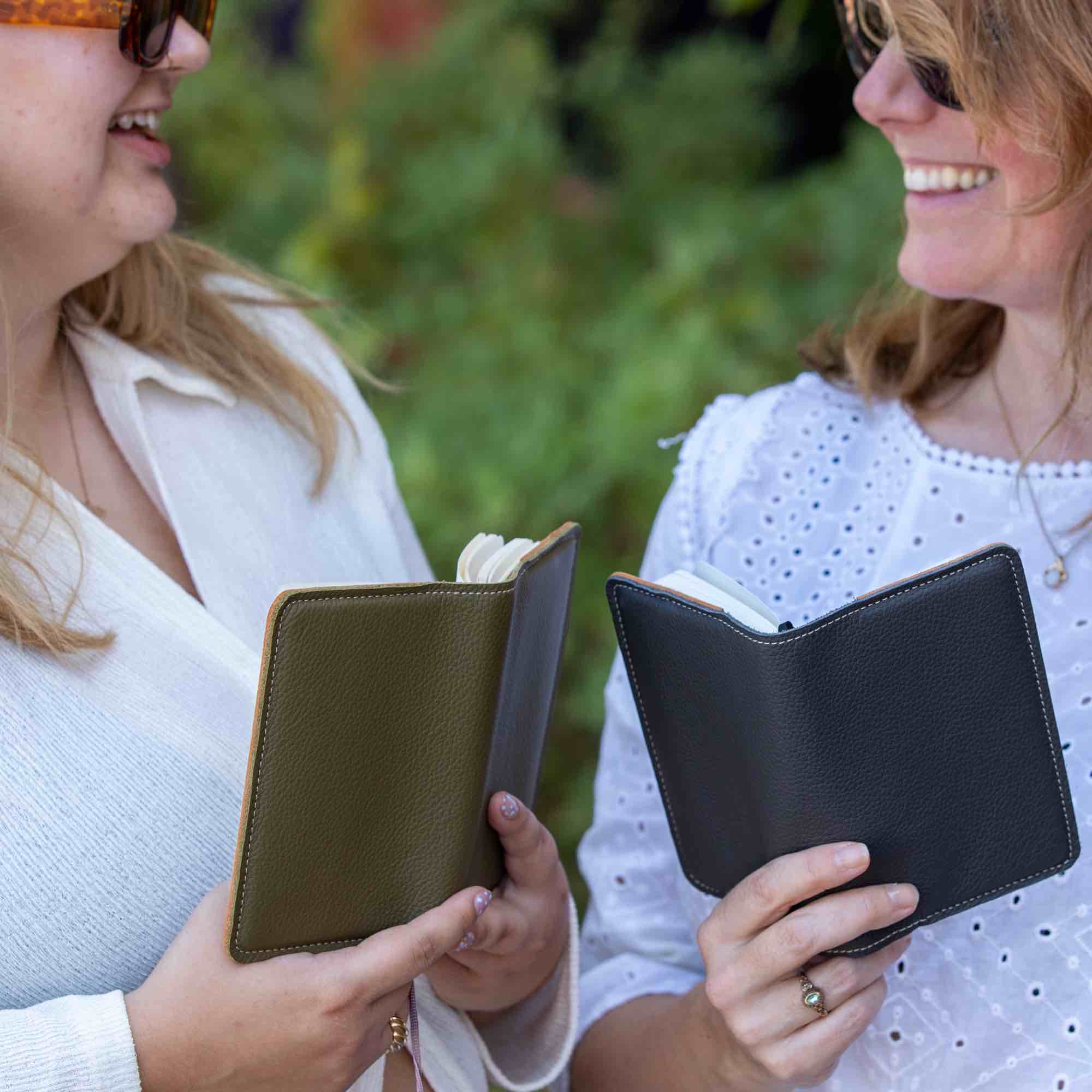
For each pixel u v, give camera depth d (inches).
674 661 56.0
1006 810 53.4
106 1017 52.9
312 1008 51.4
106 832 57.2
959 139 58.8
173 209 62.9
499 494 130.6
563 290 156.2
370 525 74.8
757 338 140.6
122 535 66.6
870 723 52.3
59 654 57.6
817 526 70.3
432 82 168.7
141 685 59.4
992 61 55.0
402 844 52.9
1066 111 54.5
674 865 72.4
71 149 57.7
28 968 55.9
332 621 49.2
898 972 61.1
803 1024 56.5
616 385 134.3
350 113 174.7
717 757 56.7
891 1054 60.9
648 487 129.3
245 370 71.7
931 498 66.1
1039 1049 58.0
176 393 69.5
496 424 138.7
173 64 60.6
